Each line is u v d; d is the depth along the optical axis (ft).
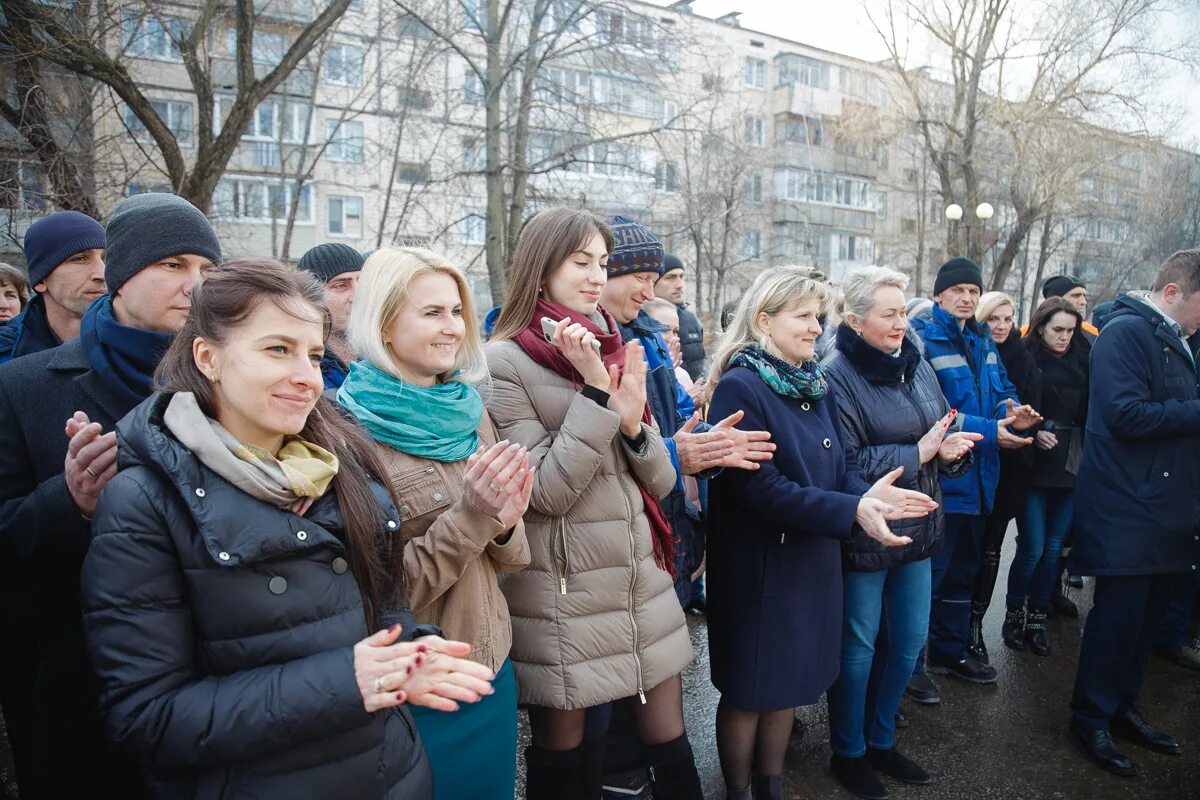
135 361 6.14
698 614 15.37
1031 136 58.70
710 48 57.41
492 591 6.33
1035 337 14.71
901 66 62.34
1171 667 13.75
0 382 6.11
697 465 7.76
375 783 4.56
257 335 4.49
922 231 75.31
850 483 8.95
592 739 7.63
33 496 5.49
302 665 4.20
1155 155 59.16
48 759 5.92
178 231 6.19
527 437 7.01
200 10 24.93
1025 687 12.58
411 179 51.34
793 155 90.02
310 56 44.98
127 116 40.16
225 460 4.25
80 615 5.91
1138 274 67.92
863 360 9.75
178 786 4.32
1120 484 10.42
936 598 12.99
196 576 4.22
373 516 4.88
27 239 7.77
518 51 41.32
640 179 57.72
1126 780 10.12
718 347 9.12
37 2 20.07
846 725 9.70
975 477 12.20
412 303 6.23
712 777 10.02
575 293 7.41
